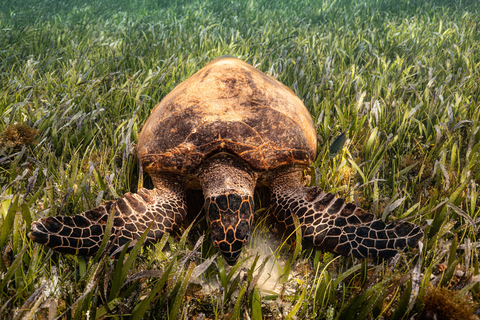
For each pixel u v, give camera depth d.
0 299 2.05
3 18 9.59
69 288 2.27
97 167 3.55
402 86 4.85
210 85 3.23
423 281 2.17
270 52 6.50
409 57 6.36
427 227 2.71
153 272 2.18
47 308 2.20
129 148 3.37
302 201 2.81
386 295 2.11
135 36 7.90
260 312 2.09
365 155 3.73
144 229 2.57
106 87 5.29
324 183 3.26
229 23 9.14
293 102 3.54
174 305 2.04
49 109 4.30
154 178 3.07
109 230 2.28
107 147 3.86
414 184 3.38
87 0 11.95
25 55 6.53
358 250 2.49
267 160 2.87
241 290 2.04
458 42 6.55
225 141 2.82
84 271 2.37
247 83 3.24
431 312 2.10
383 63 5.70
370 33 7.24
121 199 2.66
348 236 2.54
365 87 5.13
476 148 3.41
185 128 2.96
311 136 3.40
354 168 3.54
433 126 3.97
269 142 2.92
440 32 7.43
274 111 3.12
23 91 4.98
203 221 2.97
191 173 2.88
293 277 2.46
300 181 3.25
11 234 2.54
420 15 9.22
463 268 2.57
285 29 8.34
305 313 2.25
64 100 4.56
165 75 5.16
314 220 2.66
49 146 3.51
